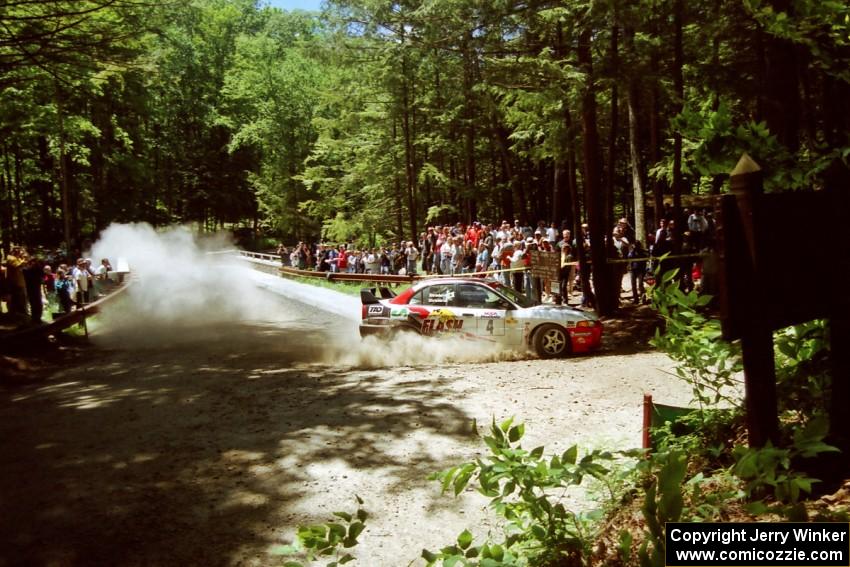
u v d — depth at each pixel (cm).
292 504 562
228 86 6081
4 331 1496
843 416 295
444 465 641
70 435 787
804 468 298
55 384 1114
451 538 493
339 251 3359
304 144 5547
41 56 1149
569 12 1241
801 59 803
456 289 1249
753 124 301
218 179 6450
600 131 2316
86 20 1136
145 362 1280
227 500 573
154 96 5238
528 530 292
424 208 4006
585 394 866
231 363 1224
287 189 5616
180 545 492
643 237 2081
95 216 4453
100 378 1142
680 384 888
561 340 1170
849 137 293
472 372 1057
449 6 1355
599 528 361
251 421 814
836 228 287
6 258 1767
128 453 708
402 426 767
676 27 1371
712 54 1567
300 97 5516
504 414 793
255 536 505
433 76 3198
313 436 742
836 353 294
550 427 730
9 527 530
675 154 1423
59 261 3002
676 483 211
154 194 5494
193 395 966
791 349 338
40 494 598
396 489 587
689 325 367
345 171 4819
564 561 289
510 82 1376
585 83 1294
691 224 1677
